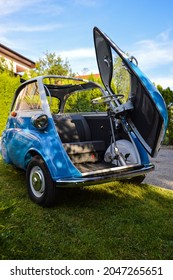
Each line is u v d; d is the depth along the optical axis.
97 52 3.92
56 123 3.99
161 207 3.34
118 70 3.61
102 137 4.25
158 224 2.86
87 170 3.41
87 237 2.54
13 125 4.05
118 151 3.74
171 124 9.65
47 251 2.28
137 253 2.33
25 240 2.42
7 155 4.10
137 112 3.51
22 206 3.24
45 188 3.17
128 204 3.41
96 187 4.04
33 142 3.31
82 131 4.26
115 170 3.28
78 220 2.91
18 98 4.18
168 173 5.20
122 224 2.84
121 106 3.56
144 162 3.59
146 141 3.44
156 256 2.29
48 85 4.39
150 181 4.59
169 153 7.98
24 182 4.24
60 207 3.26
